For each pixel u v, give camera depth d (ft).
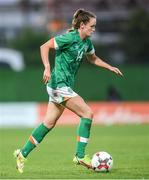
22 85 274.77
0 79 274.98
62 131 217.56
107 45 384.27
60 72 96.37
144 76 276.21
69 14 437.99
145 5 423.64
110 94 273.33
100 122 255.50
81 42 96.84
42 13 481.46
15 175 97.81
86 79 277.44
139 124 250.78
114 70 102.27
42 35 392.88
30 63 381.60
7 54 381.81
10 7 536.42
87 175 96.89
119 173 99.30
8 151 144.46
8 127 247.91
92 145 159.33
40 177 95.20
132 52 375.86
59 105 98.02
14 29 531.91
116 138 181.88
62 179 92.73
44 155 135.33
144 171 102.63
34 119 256.73
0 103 272.72
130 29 377.09
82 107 96.99
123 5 432.66
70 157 130.62
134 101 275.59
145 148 149.69
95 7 437.99
